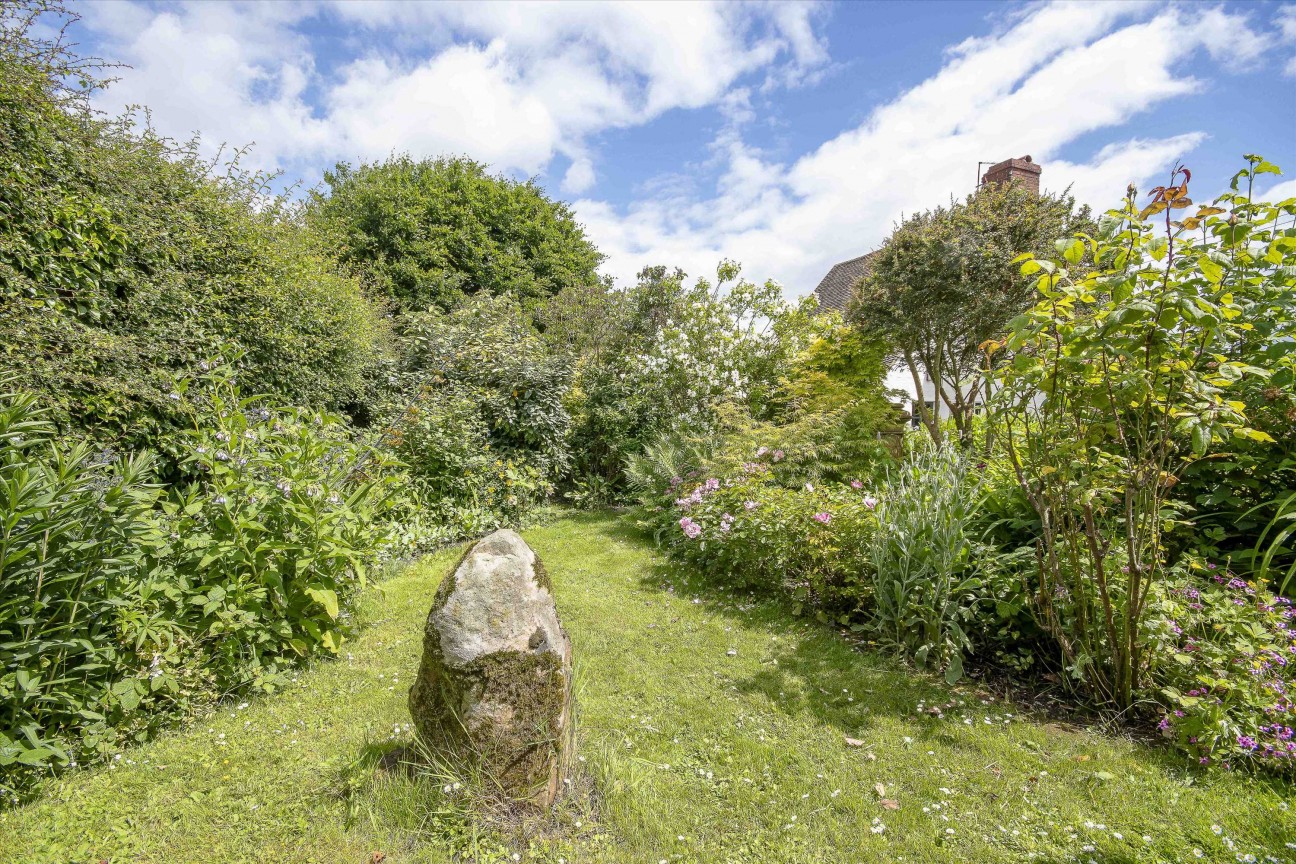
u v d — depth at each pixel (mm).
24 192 3760
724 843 1890
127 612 2340
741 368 8703
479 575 1978
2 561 1983
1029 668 3020
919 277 8211
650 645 3447
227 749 2332
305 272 6660
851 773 2258
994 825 1956
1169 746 2346
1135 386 2197
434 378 7090
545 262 19656
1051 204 8055
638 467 7180
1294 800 1977
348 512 3322
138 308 4586
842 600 3824
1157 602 2518
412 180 17969
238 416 3223
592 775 2158
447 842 1828
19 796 2000
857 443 6715
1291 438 2848
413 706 2006
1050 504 2727
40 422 2371
